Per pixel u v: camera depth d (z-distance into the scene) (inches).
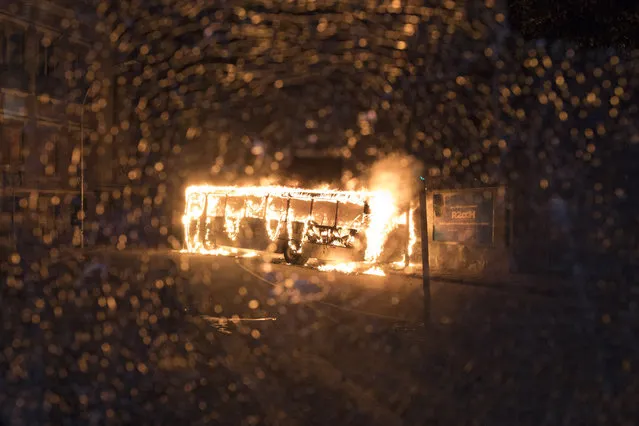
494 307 491.2
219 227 1058.1
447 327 401.4
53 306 483.8
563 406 229.1
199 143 1298.0
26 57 1161.4
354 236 848.9
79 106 1259.8
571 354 318.3
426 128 788.6
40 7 1156.5
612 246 566.3
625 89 548.4
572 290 541.3
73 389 249.1
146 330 384.8
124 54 1234.6
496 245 699.4
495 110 677.3
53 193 1205.1
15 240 1071.0
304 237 896.3
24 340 347.6
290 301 525.0
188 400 235.3
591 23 492.1
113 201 1341.0
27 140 1167.6
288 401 234.7
